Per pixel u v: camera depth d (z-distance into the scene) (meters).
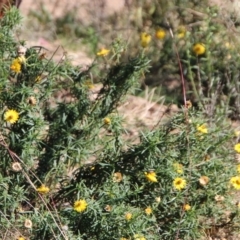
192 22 10.69
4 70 6.68
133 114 9.41
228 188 7.17
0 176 6.45
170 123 6.91
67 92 8.26
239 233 7.39
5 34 6.81
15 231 6.64
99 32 11.62
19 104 6.63
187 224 6.82
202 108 8.69
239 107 9.20
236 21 10.13
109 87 7.05
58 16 12.04
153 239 6.70
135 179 6.78
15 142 6.70
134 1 11.48
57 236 6.37
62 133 6.90
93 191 6.73
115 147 6.89
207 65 9.73
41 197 6.45
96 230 6.55
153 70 10.38
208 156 7.24
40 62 6.86
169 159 6.71
